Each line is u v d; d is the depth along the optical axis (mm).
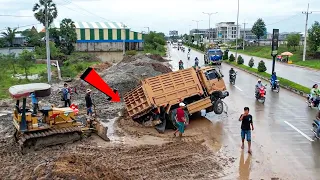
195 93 16953
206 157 12391
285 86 27406
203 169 11328
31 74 35781
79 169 9219
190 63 52031
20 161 11617
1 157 12078
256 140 14297
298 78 33875
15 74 36062
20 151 12555
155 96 15578
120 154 12484
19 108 12930
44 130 12883
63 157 10266
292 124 16641
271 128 15984
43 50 50625
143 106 15719
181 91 16453
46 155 12156
